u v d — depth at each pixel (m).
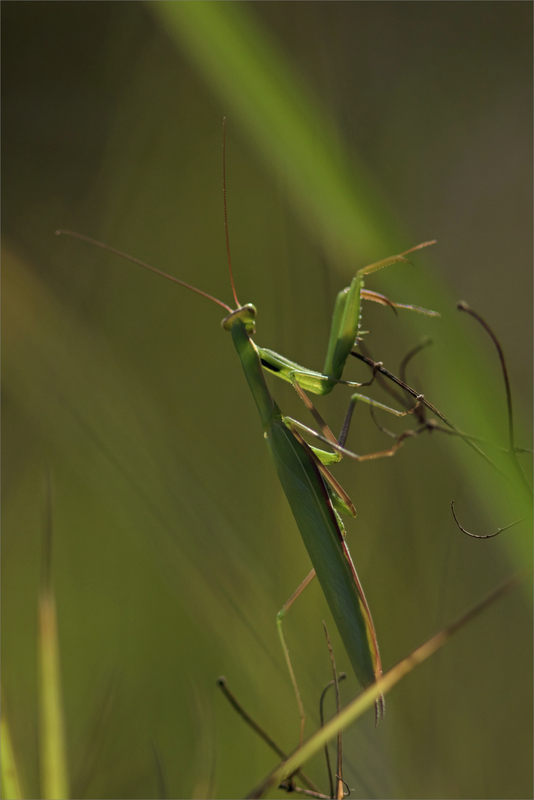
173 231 0.88
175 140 0.88
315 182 0.79
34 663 0.85
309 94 0.79
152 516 0.83
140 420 0.83
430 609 0.84
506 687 0.84
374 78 0.88
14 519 0.87
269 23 0.83
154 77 0.89
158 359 0.87
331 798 0.79
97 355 0.84
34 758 0.82
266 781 0.78
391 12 0.88
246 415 0.87
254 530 0.84
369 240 0.79
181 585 0.82
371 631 0.80
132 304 0.88
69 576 0.86
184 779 0.83
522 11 0.88
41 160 0.96
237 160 0.88
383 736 0.83
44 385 0.84
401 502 0.85
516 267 0.87
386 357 0.85
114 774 0.83
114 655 0.85
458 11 0.89
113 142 0.89
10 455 0.88
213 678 0.84
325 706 0.83
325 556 0.80
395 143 0.87
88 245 0.88
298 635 0.83
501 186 0.87
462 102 0.88
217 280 0.88
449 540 0.83
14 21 1.04
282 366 0.81
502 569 0.84
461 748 0.83
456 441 0.79
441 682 0.83
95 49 0.95
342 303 0.81
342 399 0.85
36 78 0.98
